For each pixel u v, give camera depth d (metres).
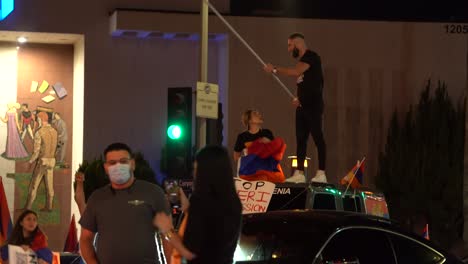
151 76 36.91
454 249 27.53
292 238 16.08
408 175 37.56
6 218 25.72
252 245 16.25
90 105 36.16
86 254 14.64
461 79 39.22
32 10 35.81
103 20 36.50
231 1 39.03
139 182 14.59
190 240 11.91
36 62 38.62
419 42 38.97
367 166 38.34
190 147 26.09
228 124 36.69
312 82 26.25
